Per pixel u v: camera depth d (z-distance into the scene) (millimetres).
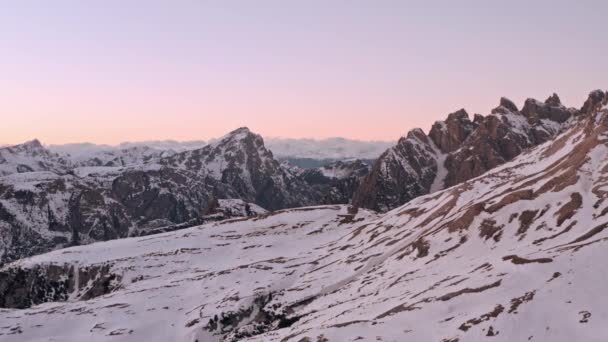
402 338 74000
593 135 153625
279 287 148625
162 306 151125
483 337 67938
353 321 86250
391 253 147875
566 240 101438
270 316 130250
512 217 124375
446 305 80750
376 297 104375
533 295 73125
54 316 147375
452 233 131000
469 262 108125
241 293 146500
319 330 85000
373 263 144500
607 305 67125
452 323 74188
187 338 129125
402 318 81250
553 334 64750
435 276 104375
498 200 134375
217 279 166250
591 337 62125
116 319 142125
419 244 133500
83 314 148000
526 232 116188
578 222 110188
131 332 133125
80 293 199625
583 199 119312
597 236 95875
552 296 71938
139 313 146375
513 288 77812
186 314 143875
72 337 133375
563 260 80938
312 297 131750
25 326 139875
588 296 69812
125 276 192250
